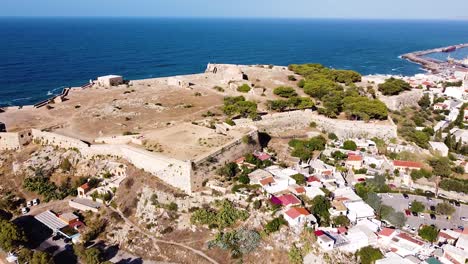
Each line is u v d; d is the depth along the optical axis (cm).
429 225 9612
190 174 9956
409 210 10344
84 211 10338
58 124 13912
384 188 11269
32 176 11506
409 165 12325
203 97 17838
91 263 8419
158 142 11669
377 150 13575
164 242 9219
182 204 9875
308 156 12481
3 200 10706
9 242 8806
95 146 11769
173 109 15900
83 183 11144
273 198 9769
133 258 8969
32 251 8581
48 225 9806
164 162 10444
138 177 10800
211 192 10100
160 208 9900
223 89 19138
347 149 13538
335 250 8700
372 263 8506
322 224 9400
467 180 11912
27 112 15550
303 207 9625
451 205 10262
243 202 9725
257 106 15875
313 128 15175
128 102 16838
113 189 10700
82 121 14350
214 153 10744
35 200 10762
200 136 12088
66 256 8925
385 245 8956
